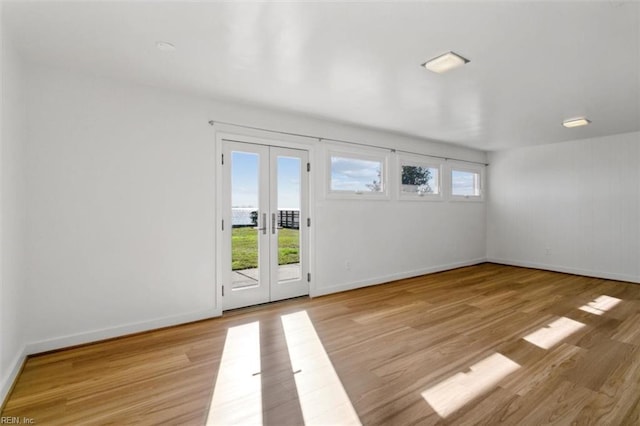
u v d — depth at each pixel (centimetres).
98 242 296
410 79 305
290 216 424
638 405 194
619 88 327
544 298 428
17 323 242
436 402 200
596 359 254
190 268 344
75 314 285
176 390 215
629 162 518
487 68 282
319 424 181
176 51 251
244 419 185
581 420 180
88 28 218
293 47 245
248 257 393
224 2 190
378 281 513
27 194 264
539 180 623
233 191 379
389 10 198
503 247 681
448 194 625
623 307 386
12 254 230
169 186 332
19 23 210
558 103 372
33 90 268
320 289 448
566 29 219
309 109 396
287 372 238
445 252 621
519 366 244
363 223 496
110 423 182
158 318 325
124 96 308
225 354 267
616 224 532
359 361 254
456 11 200
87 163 290
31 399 204
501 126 478
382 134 515
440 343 287
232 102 370
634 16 203
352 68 281
